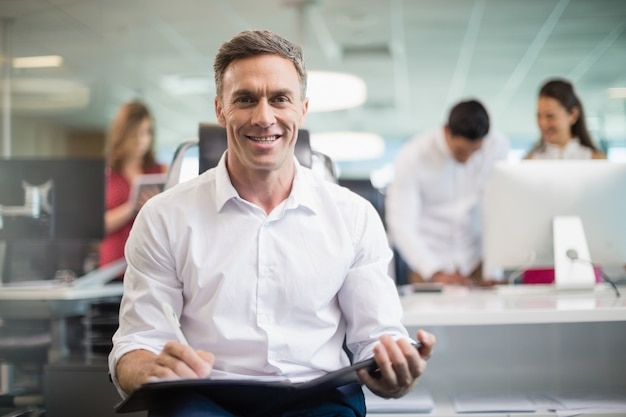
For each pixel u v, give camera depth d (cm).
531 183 232
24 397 265
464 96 927
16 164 297
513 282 283
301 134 180
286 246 143
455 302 209
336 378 125
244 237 142
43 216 296
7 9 522
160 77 762
